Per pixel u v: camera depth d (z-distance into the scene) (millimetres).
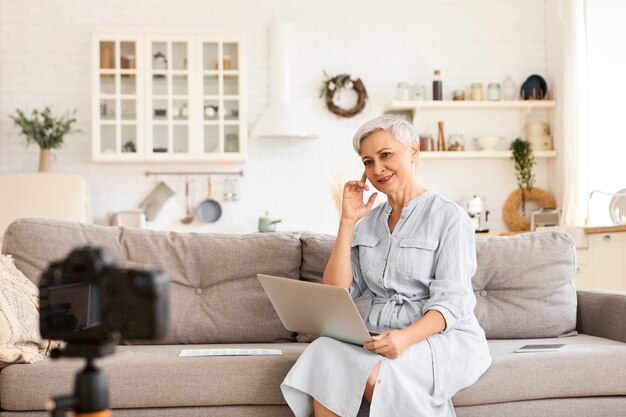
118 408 2555
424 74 7113
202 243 3285
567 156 6414
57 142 6527
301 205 7027
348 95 7051
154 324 1198
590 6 6289
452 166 7102
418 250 2686
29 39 6824
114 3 6883
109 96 6594
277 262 3258
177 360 2611
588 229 5293
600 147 6230
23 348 2607
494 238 3363
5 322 2572
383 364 2430
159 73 6633
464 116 7125
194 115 6660
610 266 5145
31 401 2504
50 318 1249
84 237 3230
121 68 6605
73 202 6262
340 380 2434
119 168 6902
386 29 7094
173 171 6945
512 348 2910
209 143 6684
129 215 6738
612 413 2697
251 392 2594
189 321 3182
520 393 2625
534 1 7188
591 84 6289
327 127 7051
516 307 3256
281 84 6863
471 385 2582
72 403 1243
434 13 7129
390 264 2734
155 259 3240
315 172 7043
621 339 3082
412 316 2658
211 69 6684
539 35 7191
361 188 2828
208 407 2598
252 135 6793
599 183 6238
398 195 2777
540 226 6582
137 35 6629
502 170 7133
